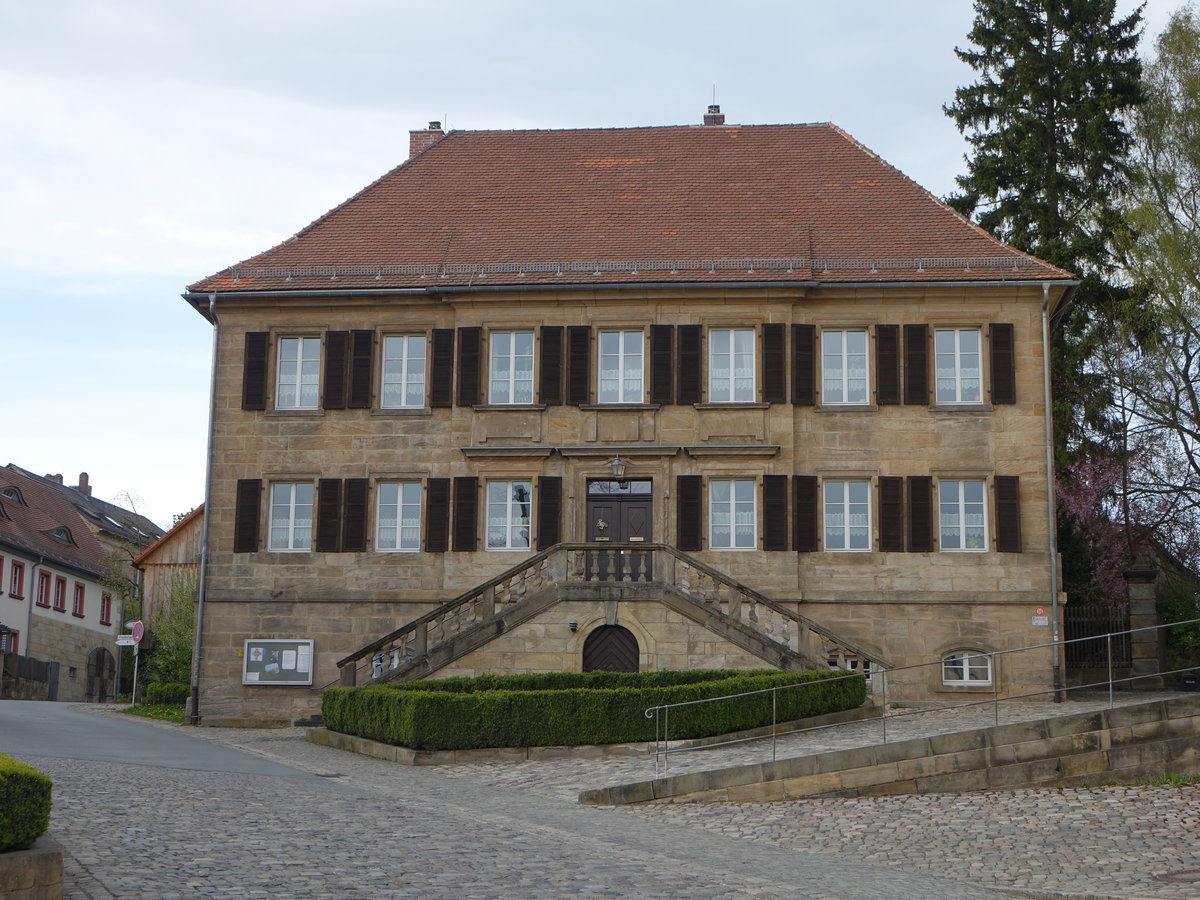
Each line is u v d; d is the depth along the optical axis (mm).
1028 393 36344
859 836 18953
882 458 36344
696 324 37031
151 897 12266
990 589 35562
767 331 36812
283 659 36406
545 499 36500
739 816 20344
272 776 22141
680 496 36250
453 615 32625
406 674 31750
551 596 32094
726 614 31781
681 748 25859
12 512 68625
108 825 15539
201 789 19328
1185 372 42531
